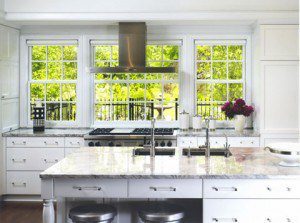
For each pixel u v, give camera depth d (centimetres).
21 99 708
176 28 693
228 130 679
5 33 649
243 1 632
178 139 625
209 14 625
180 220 338
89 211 343
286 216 328
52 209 334
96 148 467
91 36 697
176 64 709
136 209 379
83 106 704
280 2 628
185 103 701
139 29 650
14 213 578
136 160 388
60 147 634
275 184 327
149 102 715
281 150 354
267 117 636
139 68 641
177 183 329
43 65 719
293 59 632
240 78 711
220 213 329
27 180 640
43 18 630
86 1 634
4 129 646
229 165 362
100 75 714
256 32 656
